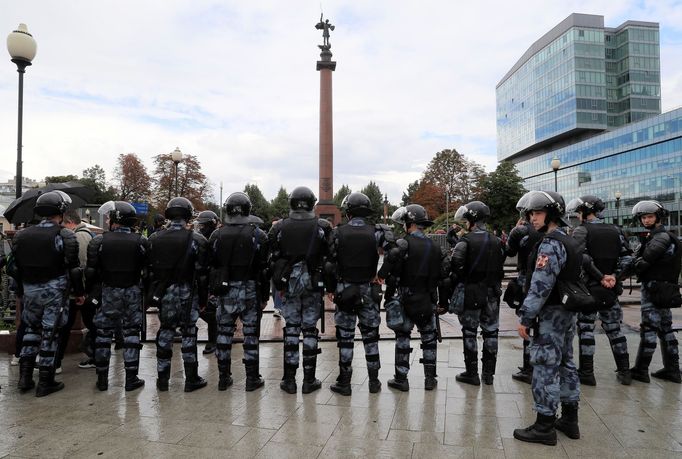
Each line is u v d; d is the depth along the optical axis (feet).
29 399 15.66
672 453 11.35
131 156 154.81
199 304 17.13
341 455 11.23
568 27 270.05
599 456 11.20
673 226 203.41
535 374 12.35
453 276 16.74
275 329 27.27
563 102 275.59
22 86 28.48
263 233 17.35
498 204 118.32
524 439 12.05
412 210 16.60
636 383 16.99
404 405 14.78
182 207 16.97
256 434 12.51
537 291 11.97
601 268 16.78
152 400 15.49
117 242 16.33
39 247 16.01
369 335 16.21
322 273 16.22
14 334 21.86
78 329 22.53
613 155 239.30
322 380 17.70
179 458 11.12
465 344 17.08
